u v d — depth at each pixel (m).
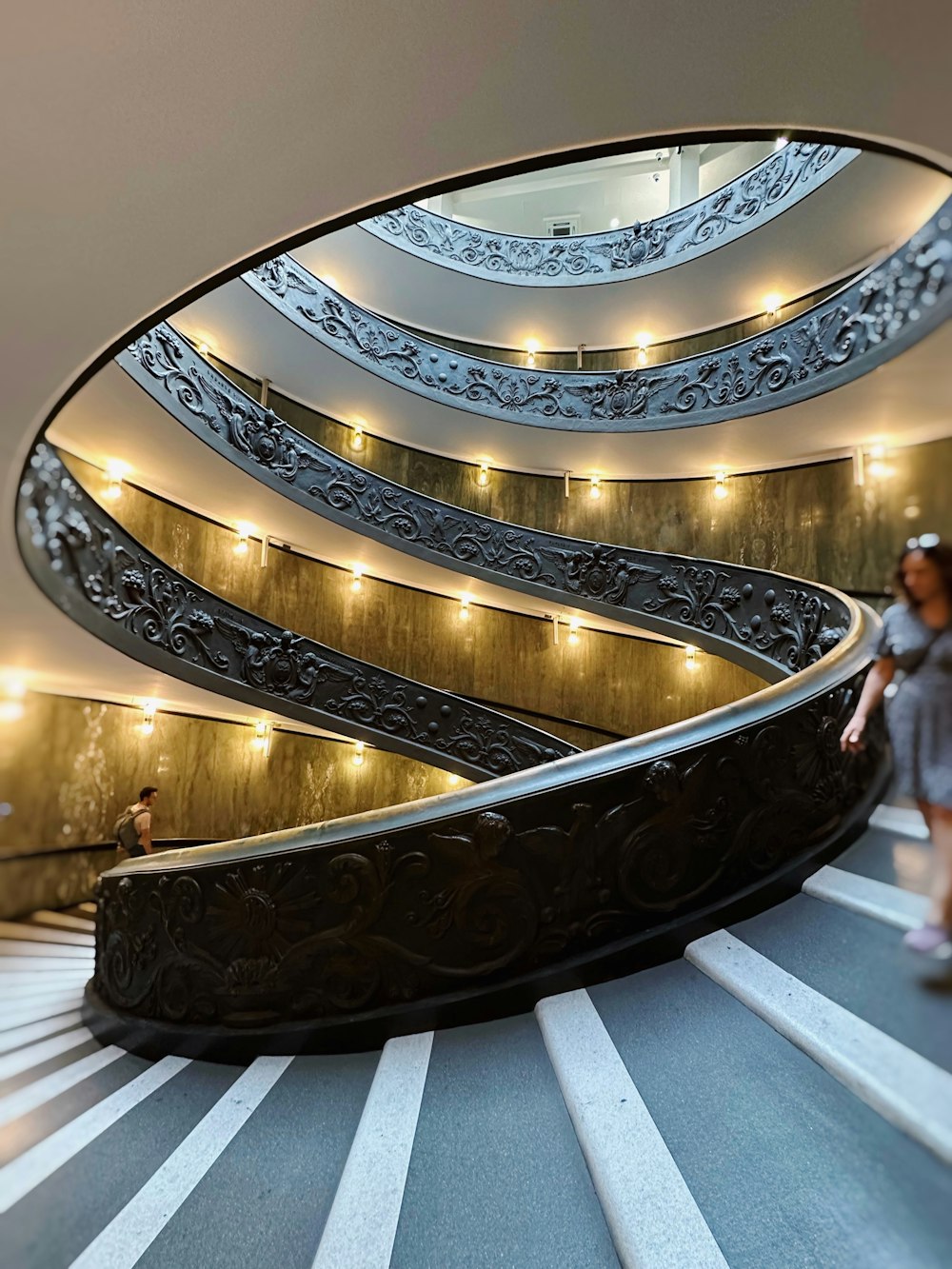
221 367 9.13
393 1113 1.85
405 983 2.39
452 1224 1.49
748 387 7.50
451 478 10.97
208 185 3.03
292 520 8.76
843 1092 1.22
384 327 9.68
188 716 7.73
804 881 2.21
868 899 1.13
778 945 2.00
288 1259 1.50
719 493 9.27
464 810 2.41
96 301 3.37
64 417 6.70
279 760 8.80
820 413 6.13
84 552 4.72
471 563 9.58
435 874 2.41
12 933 1.57
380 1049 2.34
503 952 2.34
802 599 5.97
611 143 3.00
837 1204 1.15
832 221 8.38
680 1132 1.52
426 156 3.03
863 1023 1.14
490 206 15.45
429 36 2.57
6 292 3.23
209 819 7.84
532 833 2.37
